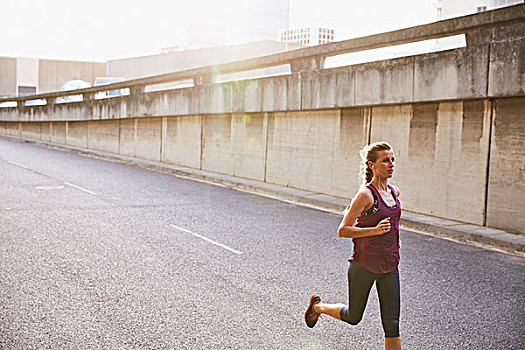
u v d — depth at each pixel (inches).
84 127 1052.5
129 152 905.5
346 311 171.2
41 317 195.2
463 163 391.5
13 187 529.0
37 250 292.4
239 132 655.8
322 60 518.6
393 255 158.4
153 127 838.5
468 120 387.5
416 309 216.4
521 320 205.9
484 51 361.7
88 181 595.8
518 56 339.0
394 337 156.6
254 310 209.8
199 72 692.7
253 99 606.2
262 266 274.5
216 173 687.7
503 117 362.9
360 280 159.8
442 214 408.2
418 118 428.8
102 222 376.2
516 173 354.3
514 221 355.3
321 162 532.1
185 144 761.6
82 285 233.8
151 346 172.7
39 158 831.7
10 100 1369.3
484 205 376.2
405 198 440.8
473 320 205.0
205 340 179.0
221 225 380.8
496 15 346.9
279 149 591.2
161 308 208.4
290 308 213.2
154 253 294.2
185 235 343.3
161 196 509.7
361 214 158.7
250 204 483.5
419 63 411.5
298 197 515.2
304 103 534.9
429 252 316.5
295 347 175.8
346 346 177.8
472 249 327.3
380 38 435.2
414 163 432.5
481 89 364.8
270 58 570.6
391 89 437.4
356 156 491.2
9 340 174.2
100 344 173.0
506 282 256.8
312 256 298.0
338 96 494.0
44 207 427.8
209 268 267.7
